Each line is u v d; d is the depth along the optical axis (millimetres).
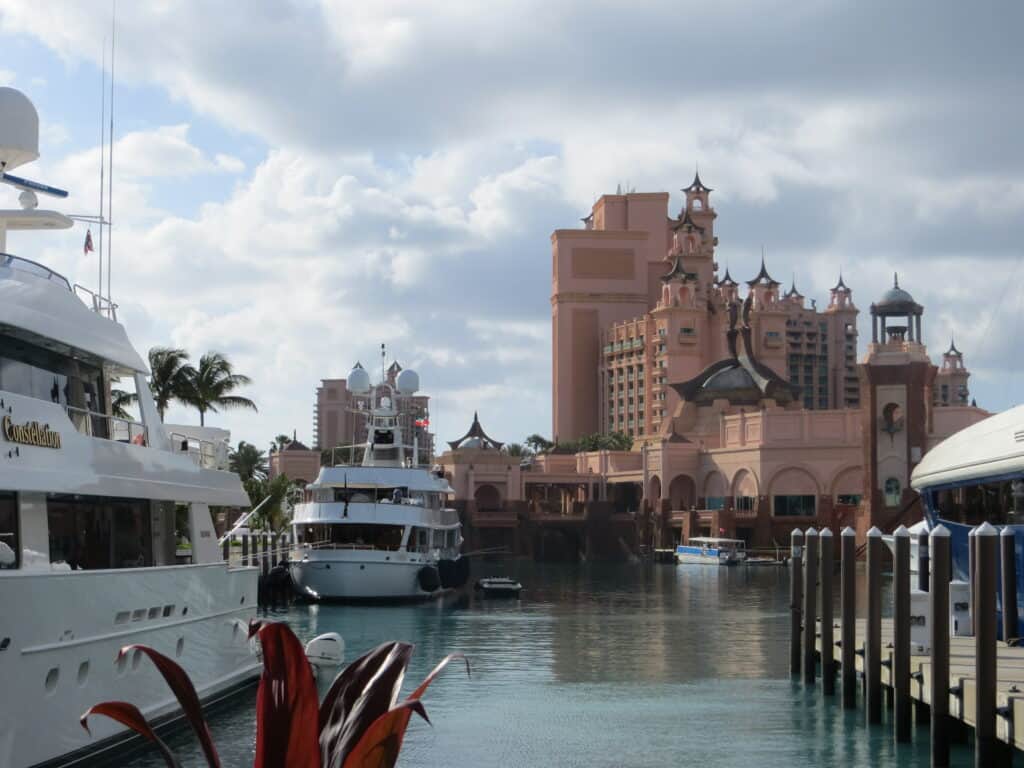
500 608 64750
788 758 25016
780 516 136375
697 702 32031
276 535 73938
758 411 145000
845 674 29609
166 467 25391
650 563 139875
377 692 7523
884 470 125875
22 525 19453
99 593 20922
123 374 26328
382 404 69812
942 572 22250
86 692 20516
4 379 20672
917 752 25328
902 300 127312
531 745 26531
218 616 27516
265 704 7297
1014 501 29984
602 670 39000
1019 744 19344
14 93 23328
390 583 61406
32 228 25297
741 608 66812
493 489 171875
